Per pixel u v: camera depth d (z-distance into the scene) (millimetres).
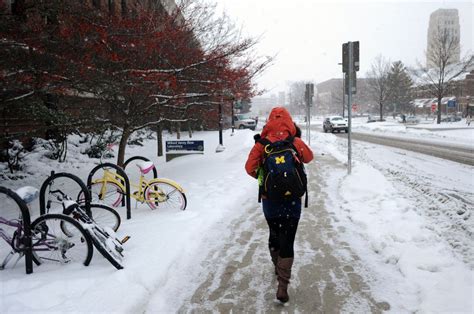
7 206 9117
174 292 4172
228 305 3891
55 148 15000
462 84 71812
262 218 6805
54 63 7832
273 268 4742
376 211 6707
